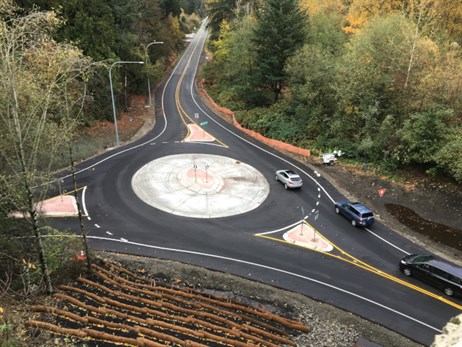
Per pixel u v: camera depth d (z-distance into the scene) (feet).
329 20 156.15
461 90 99.25
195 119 166.30
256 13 185.47
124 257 72.43
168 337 45.47
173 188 101.45
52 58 54.70
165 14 272.92
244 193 100.99
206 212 90.53
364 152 115.55
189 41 398.21
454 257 76.54
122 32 165.99
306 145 129.80
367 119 113.80
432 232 85.30
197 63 295.69
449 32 132.36
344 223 88.02
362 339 54.90
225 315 57.11
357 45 117.19
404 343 54.95
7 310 44.80
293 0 146.30
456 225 87.30
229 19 237.86
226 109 177.06
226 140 140.97
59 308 49.83
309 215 90.99
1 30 44.11
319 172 114.42
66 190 95.35
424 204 94.43
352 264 73.36
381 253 77.15
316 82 129.18
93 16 143.84
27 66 56.49
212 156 124.77
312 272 70.69
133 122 157.58
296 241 80.33
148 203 92.84
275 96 162.81
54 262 57.98
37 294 52.26
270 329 55.26
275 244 79.05
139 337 45.09
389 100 116.26
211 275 68.90
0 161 53.36
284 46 149.69
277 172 108.47
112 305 53.52
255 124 148.56
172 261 72.33
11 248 55.62
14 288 52.24
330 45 148.15
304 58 131.34
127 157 119.75
